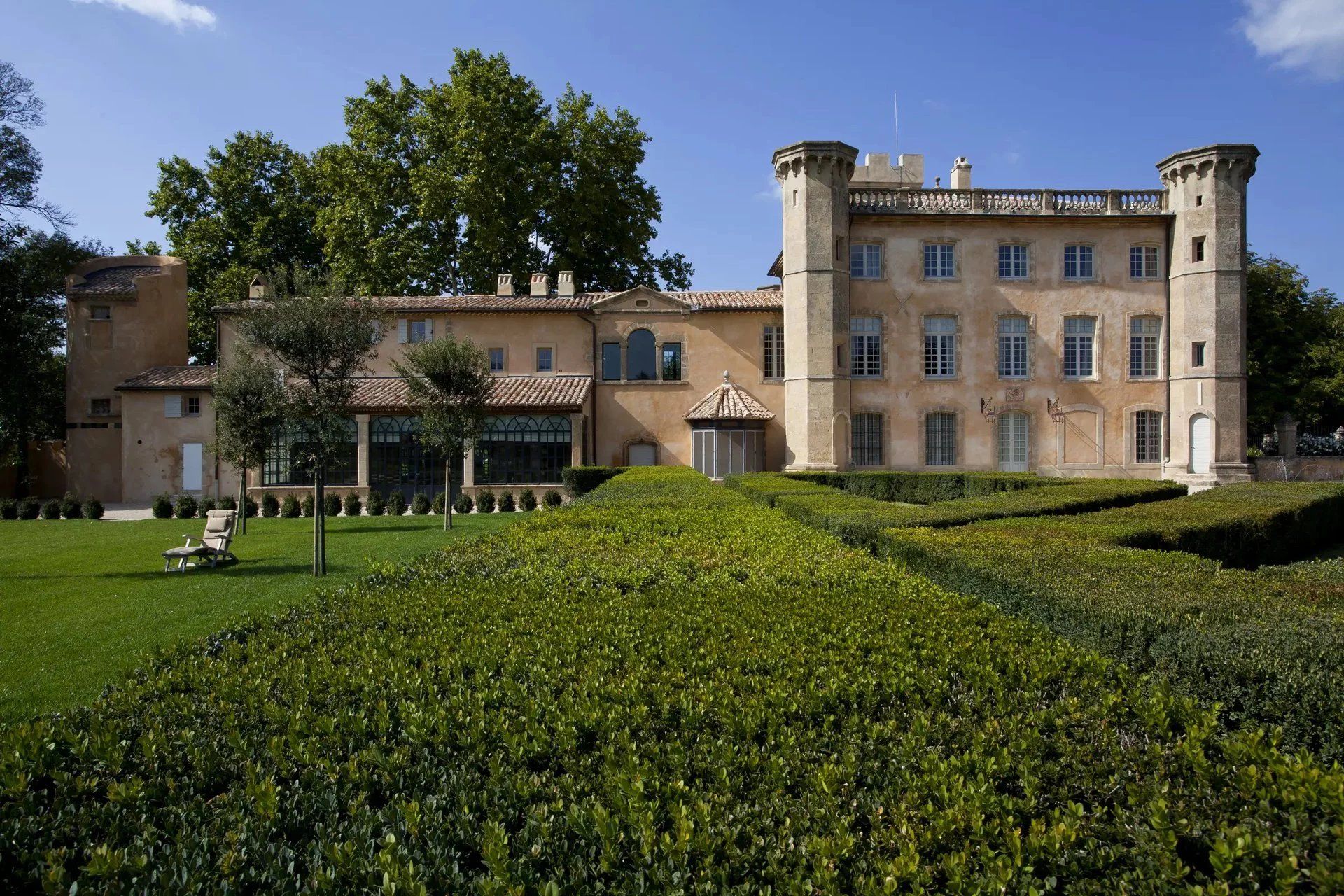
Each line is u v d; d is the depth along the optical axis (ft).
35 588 45.68
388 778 11.32
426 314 124.26
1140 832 9.62
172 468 122.21
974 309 121.29
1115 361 121.90
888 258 120.78
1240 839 8.98
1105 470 121.39
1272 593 22.85
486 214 136.77
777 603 21.81
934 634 18.07
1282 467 122.21
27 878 9.58
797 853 9.45
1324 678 14.42
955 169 135.54
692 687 14.32
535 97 146.61
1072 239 122.01
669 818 10.19
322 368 52.60
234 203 157.38
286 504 96.22
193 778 11.50
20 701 25.73
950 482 102.22
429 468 112.47
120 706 13.96
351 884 9.14
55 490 145.48
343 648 17.26
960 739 12.23
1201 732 11.63
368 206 141.28
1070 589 23.36
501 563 28.40
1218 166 115.55
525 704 13.32
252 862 9.56
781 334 125.29
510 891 8.55
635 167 152.46
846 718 13.15
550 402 110.73
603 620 19.83
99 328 132.36
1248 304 133.69
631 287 160.25
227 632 18.97
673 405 124.47
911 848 9.12
